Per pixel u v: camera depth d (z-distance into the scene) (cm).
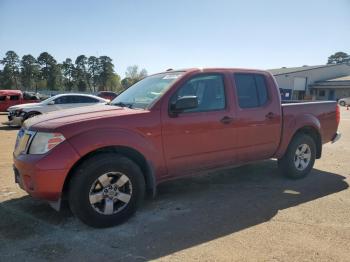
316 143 638
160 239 368
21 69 9906
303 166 606
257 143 531
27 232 383
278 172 648
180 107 421
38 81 10006
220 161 494
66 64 10138
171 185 561
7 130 1382
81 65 10212
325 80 6278
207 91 482
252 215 434
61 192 372
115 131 397
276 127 552
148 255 334
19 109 1452
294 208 458
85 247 350
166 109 438
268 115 538
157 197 502
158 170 439
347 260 324
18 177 413
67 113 427
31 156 376
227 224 406
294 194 519
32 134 389
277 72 6294
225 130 488
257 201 486
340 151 890
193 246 352
